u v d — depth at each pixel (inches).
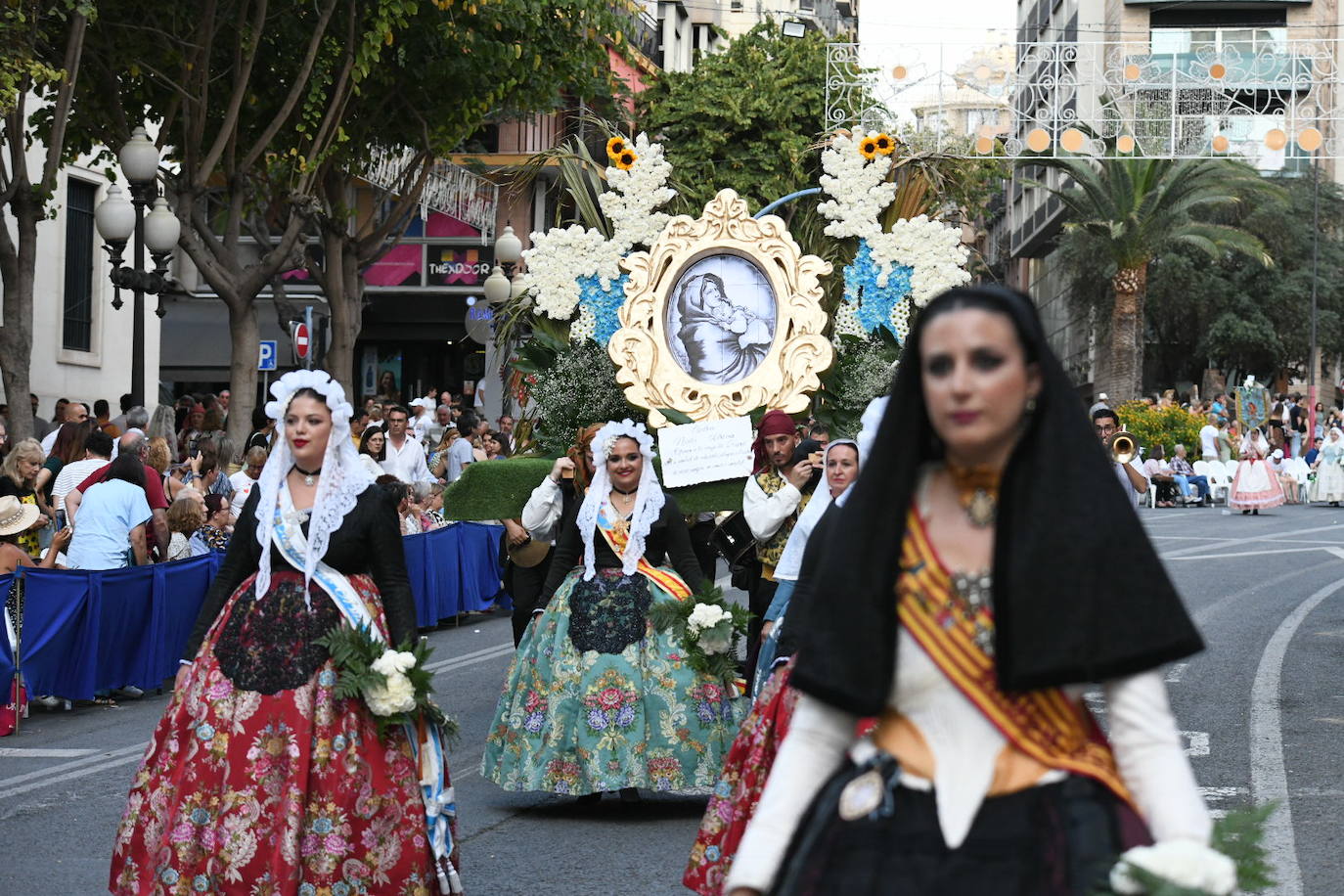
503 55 874.8
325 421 228.4
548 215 1556.3
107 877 271.9
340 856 215.6
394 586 231.3
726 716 313.4
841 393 433.4
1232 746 360.2
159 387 1203.9
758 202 1441.9
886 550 113.3
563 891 259.0
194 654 226.7
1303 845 271.7
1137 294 1812.3
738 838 220.4
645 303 431.8
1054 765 110.0
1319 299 2090.3
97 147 1009.5
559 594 322.7
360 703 221.5
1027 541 109.1
